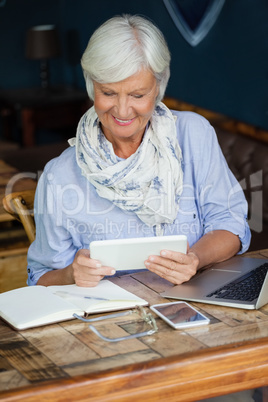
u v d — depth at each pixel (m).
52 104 6.80
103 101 2.14
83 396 1.67
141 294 2.20
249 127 4.86
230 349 1.80
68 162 2.40
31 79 7.55
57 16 7.48
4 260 3.57
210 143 2.54
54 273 2.36
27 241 3.66
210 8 5.17
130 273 2.46
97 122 2.34
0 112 7.04
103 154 2.32
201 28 5.31
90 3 6.84
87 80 2.20
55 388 1.65
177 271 2.20
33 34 6.89
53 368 1.73
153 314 2.03
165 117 2.40
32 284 2.45
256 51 4.82
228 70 5.12
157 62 2.09
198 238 2.55
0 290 3.60
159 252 2.18
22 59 7.47
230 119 5.07
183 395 1.77
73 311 2.00
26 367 1.74
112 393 1.70
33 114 6.77
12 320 1.96
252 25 4.80
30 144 6.81
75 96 6.91
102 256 2.13
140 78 2.08
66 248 2.42
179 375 1.75
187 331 1.91
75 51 7.33
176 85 5.71
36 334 1.92
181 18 5.48
